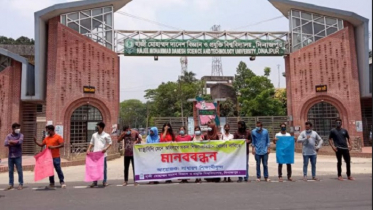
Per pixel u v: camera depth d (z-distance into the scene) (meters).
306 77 22.83
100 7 22.02
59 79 19.38
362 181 10.02
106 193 8.48
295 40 23.70
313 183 9.70
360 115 21.77
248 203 6.99
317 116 22.84
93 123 20.81
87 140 20.50
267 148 10.35
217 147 10.30
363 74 22.62
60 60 19.48
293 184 9.55
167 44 22.44
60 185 10.09
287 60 24.20
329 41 22.42
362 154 18.95
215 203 7.02
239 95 47.25
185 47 22.56
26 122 21.36
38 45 20.27
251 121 26.11
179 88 53.56
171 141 10.69
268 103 38.66
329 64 22.28
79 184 10.34
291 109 23.66
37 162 9.54
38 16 20.17
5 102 20.44
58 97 19.28
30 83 21.39
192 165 10.20
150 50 22.31
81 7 21.11
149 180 9.98
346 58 21.92
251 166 15.24
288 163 10.35
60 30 19.67
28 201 7.58
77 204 7.19
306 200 7.24
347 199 7.30
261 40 23.34
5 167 14.35
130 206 6.89
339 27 23.06
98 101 20.64
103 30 21.97
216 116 29.27
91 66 20.47
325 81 22.28
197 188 8.96
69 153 18.14
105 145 9.93
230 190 8.59
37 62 20.28
